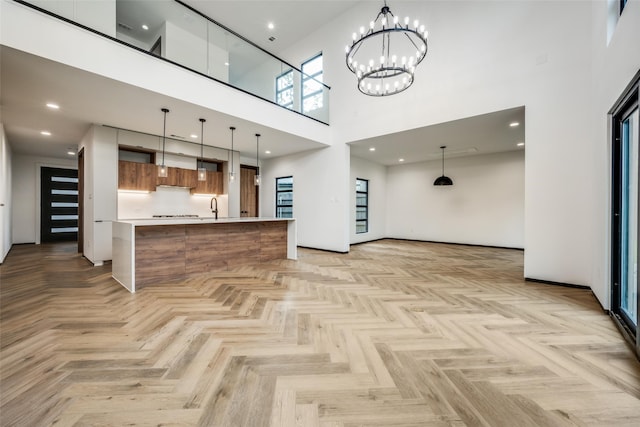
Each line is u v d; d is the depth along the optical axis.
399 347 2.01
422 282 3.78
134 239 3.41
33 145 6.46
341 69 6.29
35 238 7.74
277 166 8.02
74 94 3.60
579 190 3.47
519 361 1.83
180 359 1.84
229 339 2.13
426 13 4.90
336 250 6.47
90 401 1.43
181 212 6.43
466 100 4.44
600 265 2.85
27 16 2.63
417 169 8.73
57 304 2.88
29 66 2.89
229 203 7.05
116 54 3.22
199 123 4.89
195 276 4.10
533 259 3.81
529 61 3.84
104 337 2.14
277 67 5.46
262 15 6.23
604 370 1.72
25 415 1.33
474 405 1.42
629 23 2.18
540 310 2.74
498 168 7.21
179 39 4.46
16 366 1.74
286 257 5.63
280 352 1.94
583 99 3.42
